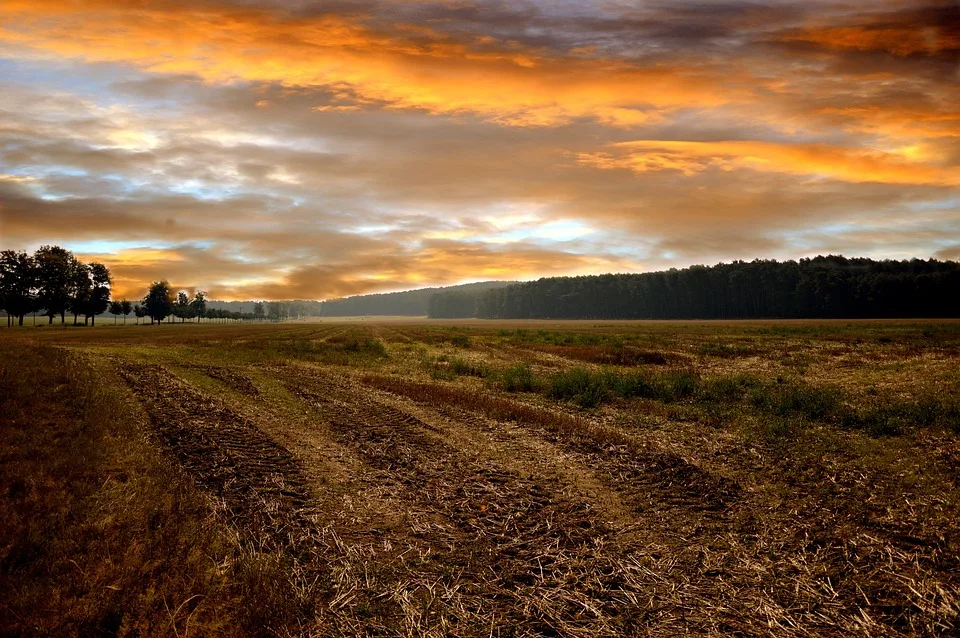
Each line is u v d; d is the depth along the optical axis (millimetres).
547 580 5254
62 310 96938
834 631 4449
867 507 6898
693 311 160375
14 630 4270
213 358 27906
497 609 4777
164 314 133625
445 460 9203
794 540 6098
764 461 9102
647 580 5270
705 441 10617
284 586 5027
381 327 110875
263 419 12250
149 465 8258
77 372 16469
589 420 12906
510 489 7777
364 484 7957
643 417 13109
